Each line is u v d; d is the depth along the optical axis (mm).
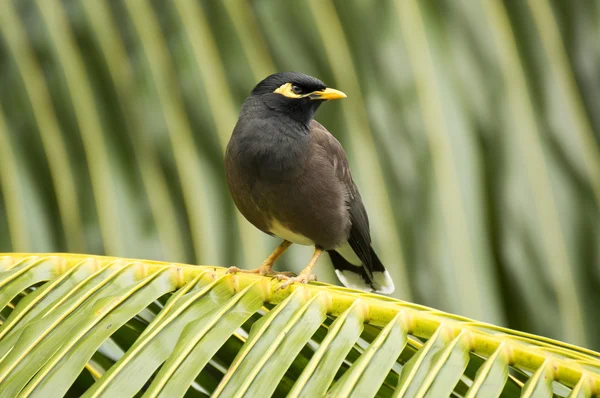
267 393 4934
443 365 5105
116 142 8258
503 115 8414
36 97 8258
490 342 5305
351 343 5289
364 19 8484
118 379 4902
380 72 8422
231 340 6070
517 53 8578
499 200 8258
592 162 8406
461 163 8258
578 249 8258
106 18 8328
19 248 8078
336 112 8469
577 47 8672
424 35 8461
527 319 8172
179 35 8359
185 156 8289
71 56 8281
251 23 8500
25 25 8320
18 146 8211
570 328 8164
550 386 5105
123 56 8305
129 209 8195
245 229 8750
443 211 8180
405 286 8078
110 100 8273
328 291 5680
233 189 8484
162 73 8320
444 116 8320
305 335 5355
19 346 5145
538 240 8250
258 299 5922
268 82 8430
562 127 8500
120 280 5840
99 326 5344
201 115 8359
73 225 8148
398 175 8250
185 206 8273
